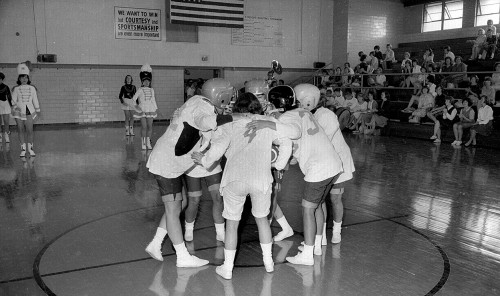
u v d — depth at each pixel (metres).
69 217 5.15
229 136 3.62
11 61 14.91
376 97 15.52
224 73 18.11
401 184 6.97
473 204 5.82
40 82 15.45
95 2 15.66
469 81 13.26
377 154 10.01
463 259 3.98
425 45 18.89
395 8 19.94
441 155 9.91
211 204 5.73
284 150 3.56
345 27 19.19
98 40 15.88
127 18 16.16
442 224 4.98
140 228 4.78
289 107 4.15
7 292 3.29
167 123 16.45
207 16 15.95
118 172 7.71
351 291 3.33
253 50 18.36
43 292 3.30
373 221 5.07
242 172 3.48
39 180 7.07
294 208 5.59
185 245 4.14
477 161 9.11
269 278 3.55
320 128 3.87
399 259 3.96
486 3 17.11
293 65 19.25
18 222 4.96
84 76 15.99
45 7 15.07
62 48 15.45
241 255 4.04
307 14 19.22
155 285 3.43
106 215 5.24
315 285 3.43
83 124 16.00
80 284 3.44
